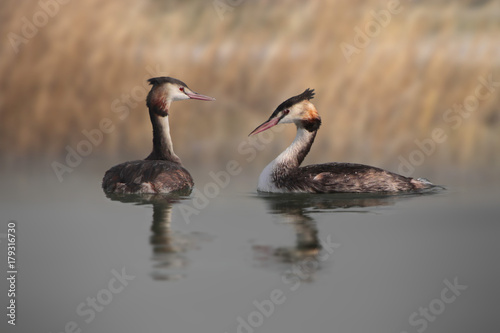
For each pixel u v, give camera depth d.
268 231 10.59
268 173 13.95
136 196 13.43
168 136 15.29
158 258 9.37
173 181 13.77
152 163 14.07
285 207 12.26
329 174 13.55
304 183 13.54
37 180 15.43
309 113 13.89
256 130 13.98
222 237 10.26
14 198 13.28
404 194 13.39
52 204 12.69
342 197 13.10
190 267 9.07
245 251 9.56
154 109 15.17
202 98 15.27
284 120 13.97
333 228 10.73
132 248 9.79
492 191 13.69
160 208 12.27
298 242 10.00
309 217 11.44
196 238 10.25
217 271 8.84
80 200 13.05
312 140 14.02
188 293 8.30
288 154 13.91
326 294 8.30
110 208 12.31
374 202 12.64
